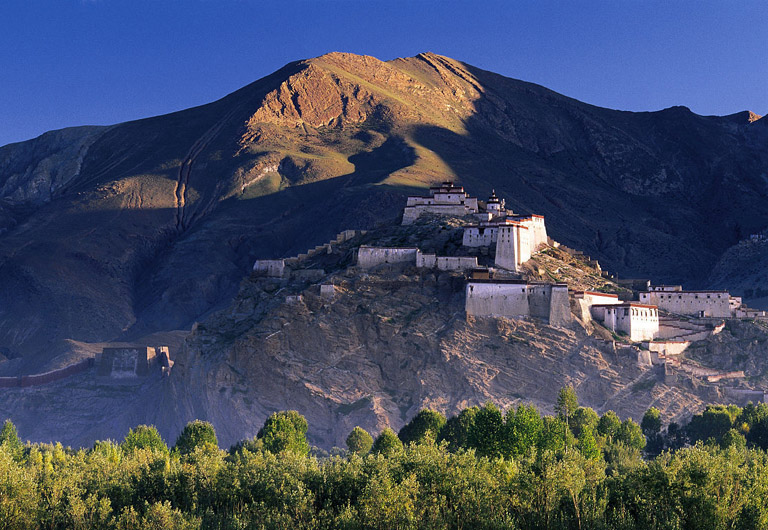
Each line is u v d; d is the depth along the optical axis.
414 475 94.38
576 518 88.44
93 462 113.44
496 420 125.81
